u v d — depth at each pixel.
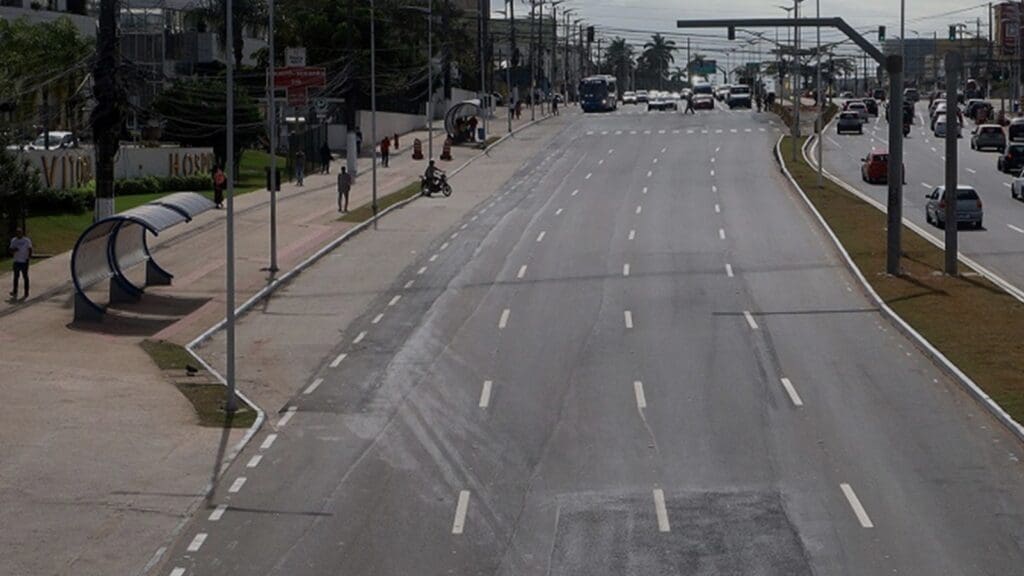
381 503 23.02
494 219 63.47
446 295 44.62
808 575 18.89
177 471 25.00
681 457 25.81
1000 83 185.00
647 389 31.69
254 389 32.19
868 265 48.38
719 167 85.44
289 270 49.06
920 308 40.12
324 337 38.44
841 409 29.44
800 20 45.72
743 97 156.62
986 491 23.12
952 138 45.72
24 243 42.62
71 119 81.06
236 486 24.11
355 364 34.94
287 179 81.69
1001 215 64.06
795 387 31.62
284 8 105.81
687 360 34.72
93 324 39.25
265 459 26.00
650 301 43.03
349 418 29.39
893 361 34.16
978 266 48.66
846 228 57.91
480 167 89.19
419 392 31.78
